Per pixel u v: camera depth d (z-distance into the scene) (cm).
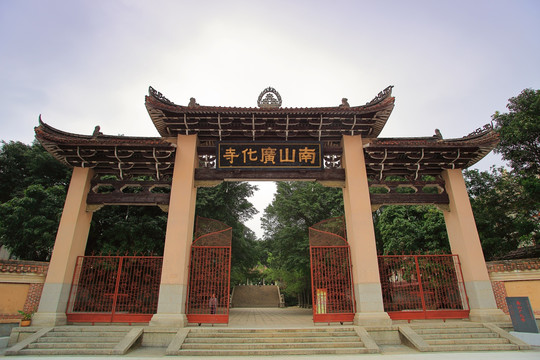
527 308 1125
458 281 1336
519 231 1656
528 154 1769
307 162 1406
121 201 1369
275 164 1396
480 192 2030
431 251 1858
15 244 1825
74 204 1336
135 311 1245
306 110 1364
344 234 1391
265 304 4541
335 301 1272
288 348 1003
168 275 1207
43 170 2192
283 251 2752
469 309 1280
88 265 1312
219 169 1386
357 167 1400
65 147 1336
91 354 965
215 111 1352
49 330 1097
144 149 1344
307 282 3077
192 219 1347
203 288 1261
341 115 1401
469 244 1336
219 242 1326
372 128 1459
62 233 1291
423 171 1481
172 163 1404
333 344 1024
